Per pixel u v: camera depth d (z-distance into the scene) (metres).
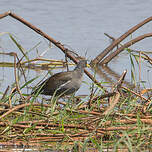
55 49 19.83
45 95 13.62
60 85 12.92
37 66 17.48
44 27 22.19
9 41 20.14
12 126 9.77
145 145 9.24
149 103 11.56
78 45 19.77
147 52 18.55
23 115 10.10
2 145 9.35
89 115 10.67
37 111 11.28
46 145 9.42
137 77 16.09
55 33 21.34
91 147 9.27
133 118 10.70
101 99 12.58
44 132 10.02
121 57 19.06
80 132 9.77
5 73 16.12
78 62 13.48
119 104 11.88
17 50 19.08
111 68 17.39
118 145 8.99
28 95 12.07
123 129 9.63
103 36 21.23
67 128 10.03
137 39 17.31
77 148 9.11
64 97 13.23
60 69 17.44
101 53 17.78
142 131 9.33
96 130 9.62
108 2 27.16
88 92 14.45
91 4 26.72
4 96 11.84
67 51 14.32
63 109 11.10
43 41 20.39
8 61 17.72
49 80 12.93
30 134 9.66
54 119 10.33
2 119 10.50
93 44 20.05
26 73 16.34
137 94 12.05
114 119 10.40
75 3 26.83
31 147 9.34
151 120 10.09
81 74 13.42
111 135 9.43
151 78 15.91
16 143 9.41
